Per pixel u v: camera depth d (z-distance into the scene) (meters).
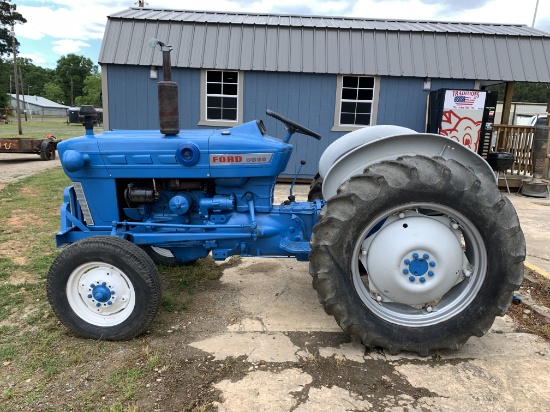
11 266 3.90
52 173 9.73
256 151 2.84
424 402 2.17
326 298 2.46
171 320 2.98
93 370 2.39
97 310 2.69
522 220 6.21
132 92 8.49
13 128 28.28
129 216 3.11
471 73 8.44
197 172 2.86
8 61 61.38
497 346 2.71
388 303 2.69
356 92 8.70
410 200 2.39
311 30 8.73
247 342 2.71
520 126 8.83
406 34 8.73
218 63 8.32
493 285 2.48
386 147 2.66
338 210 2.41
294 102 8.61
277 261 4.20
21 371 2.37
